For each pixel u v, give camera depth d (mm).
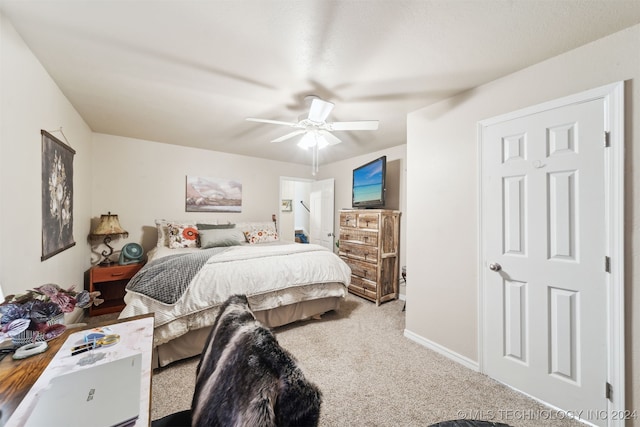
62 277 2086
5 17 1227
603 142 1370
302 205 6852
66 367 773
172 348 1906
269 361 604
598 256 1387
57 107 1926
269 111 2436
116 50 1517
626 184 1306
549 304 1563
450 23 1269
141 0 1144
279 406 508
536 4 1146
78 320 2623
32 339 863
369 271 3418
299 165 5027
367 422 1417
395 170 3699
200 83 1901
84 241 2812
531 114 1629
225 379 667
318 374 1827
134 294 1842
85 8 1188
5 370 746
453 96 2068
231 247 2912
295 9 1191
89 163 2965
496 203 1801
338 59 1589
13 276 1296
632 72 1289
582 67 1438
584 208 1435
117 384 704
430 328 2213
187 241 3312
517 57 1548
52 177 1777
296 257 2621
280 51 1520
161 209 3635
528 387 1636
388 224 3430
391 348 2203
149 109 2400
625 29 1304
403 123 2709
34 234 1515
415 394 1637
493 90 1817
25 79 1429
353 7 1174
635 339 1281
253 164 4461
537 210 1610
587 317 1423
